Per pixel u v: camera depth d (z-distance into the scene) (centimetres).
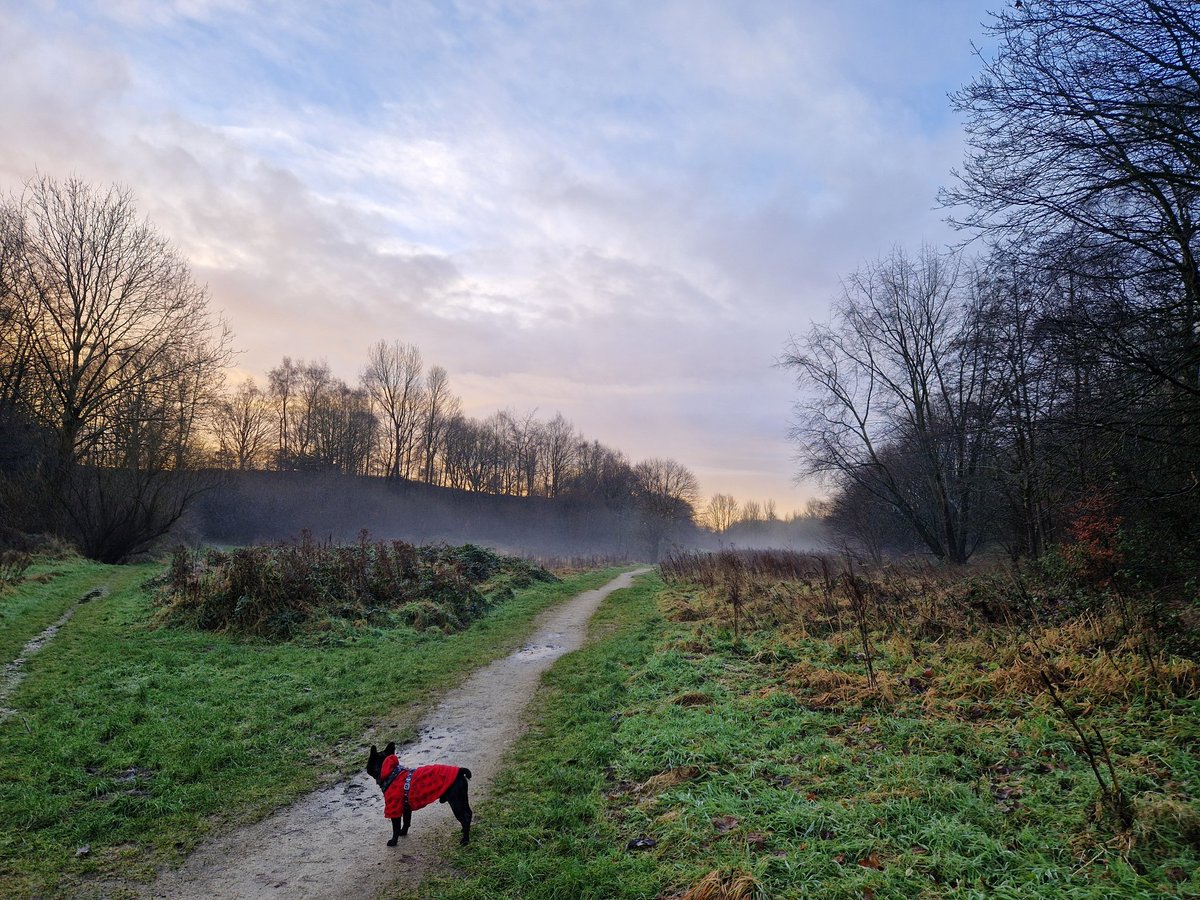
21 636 1513
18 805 733
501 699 1188
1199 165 941
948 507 2892
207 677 1263
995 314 1462
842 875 532
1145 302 1116
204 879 621
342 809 772
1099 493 1279
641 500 10700
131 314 3766
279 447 7706
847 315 3120
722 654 1340
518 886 591
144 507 3441
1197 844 512
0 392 3434
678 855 605
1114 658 933
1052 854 533
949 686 973
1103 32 939
